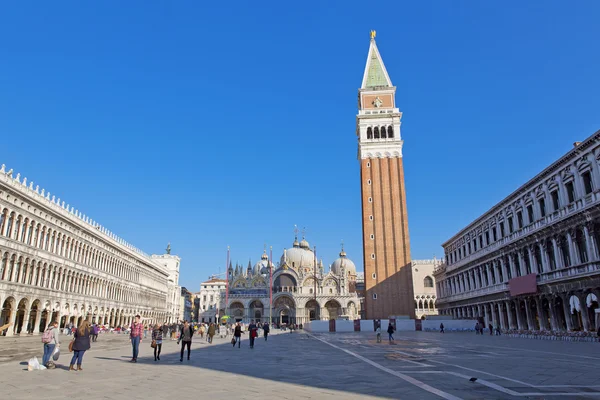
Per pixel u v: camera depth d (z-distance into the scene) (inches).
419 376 840.9
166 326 3014.3
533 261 2637.8
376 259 4461.1
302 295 6737.2
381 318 4301.2
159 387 719.1
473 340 2193.7
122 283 4320.9
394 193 4640.8
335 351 1540.4
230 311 7022.6
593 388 705.0
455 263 4370.1
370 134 4879.4
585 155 2116.1
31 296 2642.7
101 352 1485.0
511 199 2952.8
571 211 2226.9
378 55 5285.4
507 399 616.4
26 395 639.8
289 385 740.7
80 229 3353.8
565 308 2288.4
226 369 978.7
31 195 2632.9
